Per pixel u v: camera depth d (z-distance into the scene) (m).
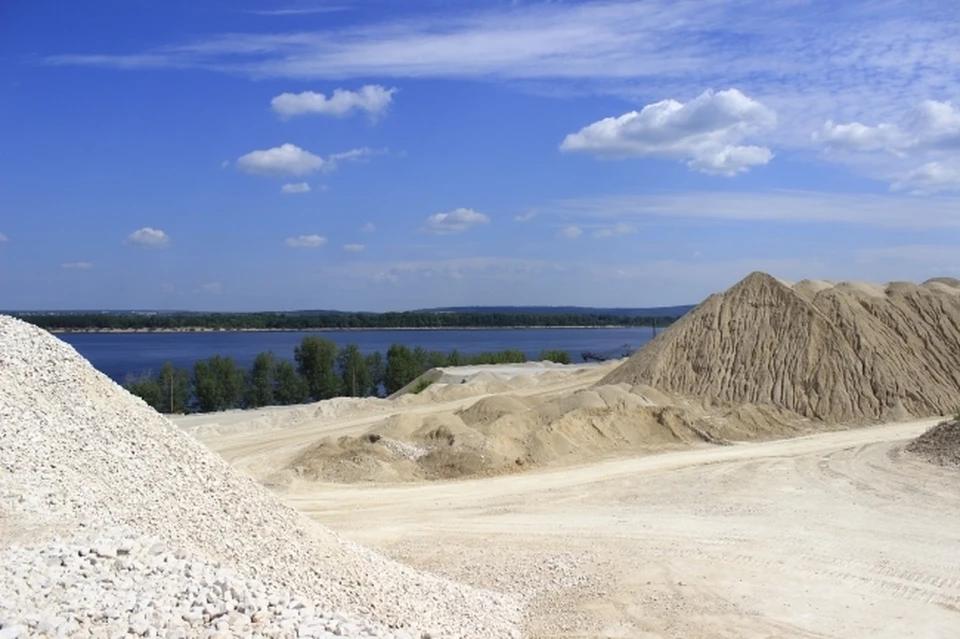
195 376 59.22
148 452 12.34
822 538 16.83
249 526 11.79
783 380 35.72
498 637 11.61
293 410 43.22
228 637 7.83
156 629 7.64
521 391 47.12
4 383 12.27
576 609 13.07
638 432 30.00
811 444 28.42
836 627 12.24
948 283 49.50
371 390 68.56
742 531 17.52
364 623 9.65
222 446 31.97
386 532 18.16
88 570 8.53
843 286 42.19
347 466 24.91
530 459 26.61
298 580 10.98
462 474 25.09
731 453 27.23
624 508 20.12
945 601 13.24
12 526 9.33
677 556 15.82
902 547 16.11
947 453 24.45
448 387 46.56
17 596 7.55
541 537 17.52
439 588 12.80
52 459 11.09
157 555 9.55
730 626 12.31
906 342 37.62
